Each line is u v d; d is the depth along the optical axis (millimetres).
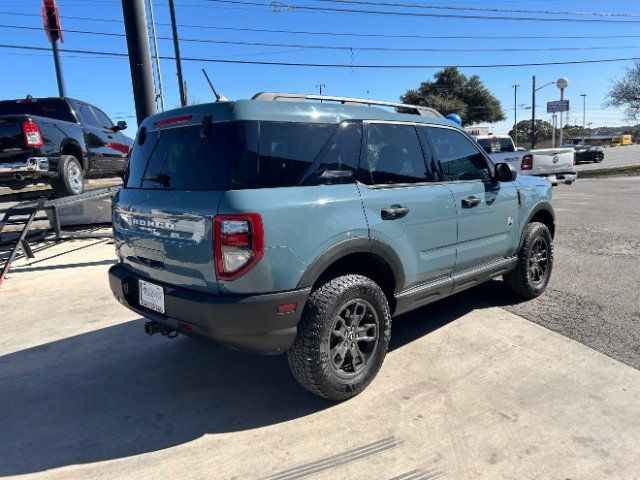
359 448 2797
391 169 3580
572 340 4117
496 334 4301
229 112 2961
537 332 4312
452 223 3947
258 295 2816
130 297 3553
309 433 2959
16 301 5738
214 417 3180
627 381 3424
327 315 3031
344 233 3109
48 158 8219
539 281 5199
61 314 5254
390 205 3422
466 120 53750
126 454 2818
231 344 2955
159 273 3221
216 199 2820
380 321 3398
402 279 3578
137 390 3566
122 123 10844
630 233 8570
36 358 4156
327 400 3314
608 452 2688
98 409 3316
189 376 3770
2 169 7723
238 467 2676
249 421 3119
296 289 2924
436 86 53875
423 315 4844
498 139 15320
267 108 3025
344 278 3193
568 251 7363
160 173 3295
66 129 8898
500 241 4559
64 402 3418
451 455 2705
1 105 9359
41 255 8094
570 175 14508
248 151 2879
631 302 4984
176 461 2742
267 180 2896
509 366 3693
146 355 4168
